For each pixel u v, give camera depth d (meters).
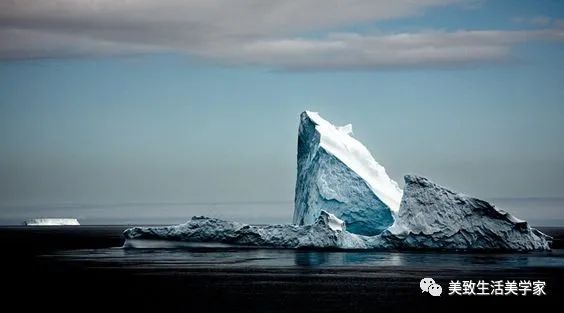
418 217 149.50
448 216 149.38
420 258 146.25
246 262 146.50
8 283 125.44
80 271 139.88
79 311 99.25
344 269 133.25
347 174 161.50
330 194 161.00
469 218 149.25
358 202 159.50
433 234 149.00
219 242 161.50
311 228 156.38
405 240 149.75
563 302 103.38
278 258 152.50
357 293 108.69
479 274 124.31
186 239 164.12
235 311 96.38
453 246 149.25
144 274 131.25
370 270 131.62
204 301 103.56
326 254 156.38
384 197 160.25
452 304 101.19
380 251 154.12
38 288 119.25
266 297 105.94
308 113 175.12
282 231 159.00
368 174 165.88
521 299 105.00
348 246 154.25
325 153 163.88
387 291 110.31
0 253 194.25
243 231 159.75
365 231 160.88
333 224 155.12
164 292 111.88
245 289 113.06
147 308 99.69
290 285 116.44
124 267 142.75
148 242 166.88
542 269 129.62
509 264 135.88
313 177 165.88
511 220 150.12
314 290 111.62
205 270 135.12
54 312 99.19
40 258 173.50
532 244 152.50
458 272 126.94
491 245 149.75
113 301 105.50
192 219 163.50
